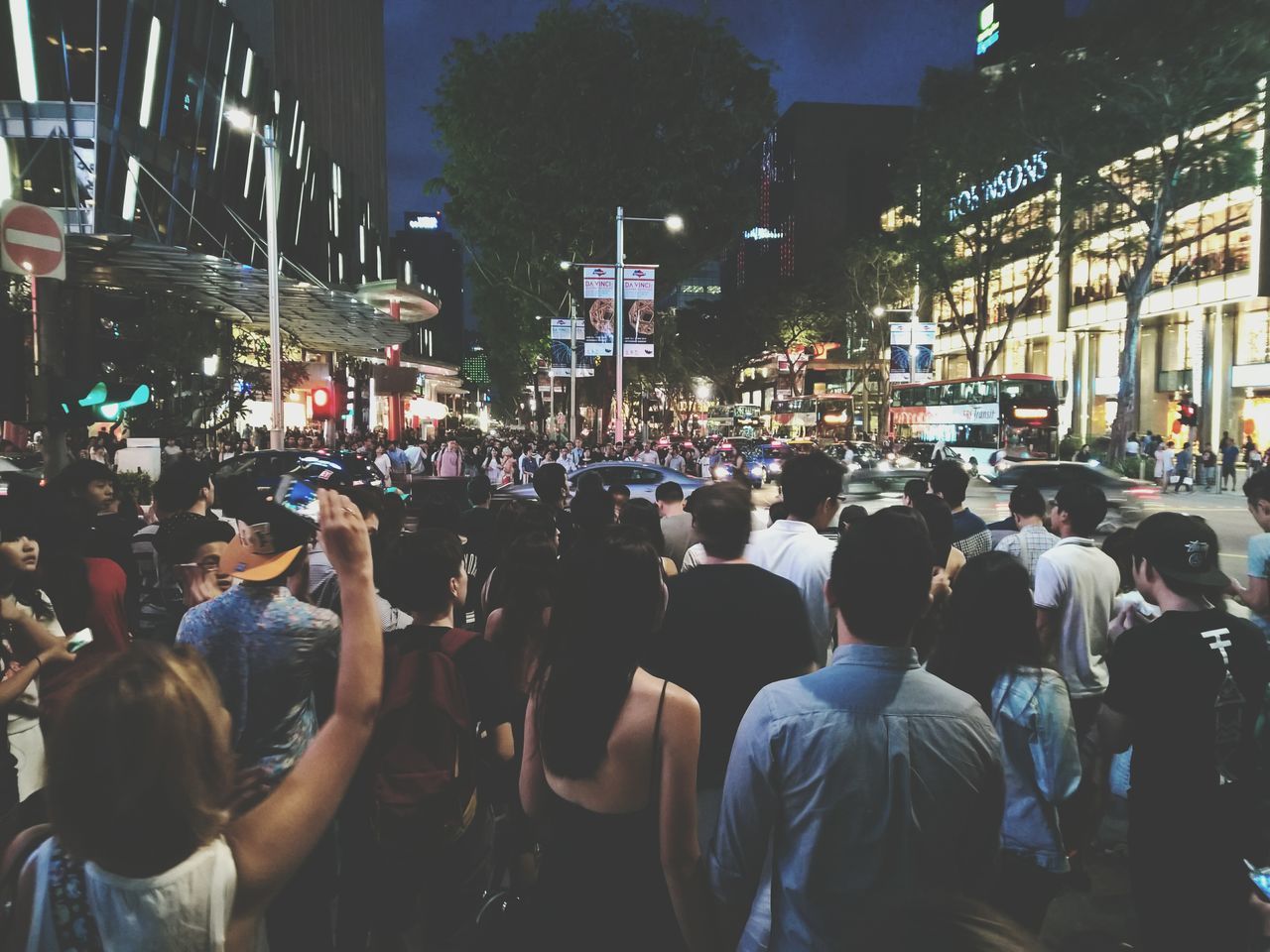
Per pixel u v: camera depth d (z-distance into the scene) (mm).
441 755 2773
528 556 3617
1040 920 2736
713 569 2805
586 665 1970
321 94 58469
